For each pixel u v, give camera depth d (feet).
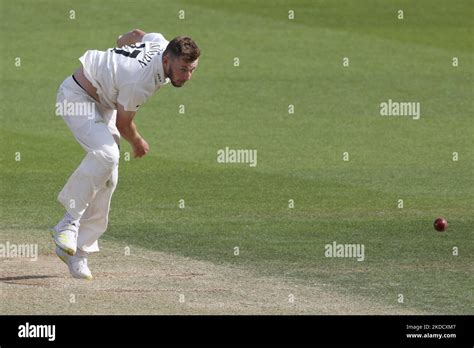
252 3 278.46
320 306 90.12
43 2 274.36
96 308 87.97
